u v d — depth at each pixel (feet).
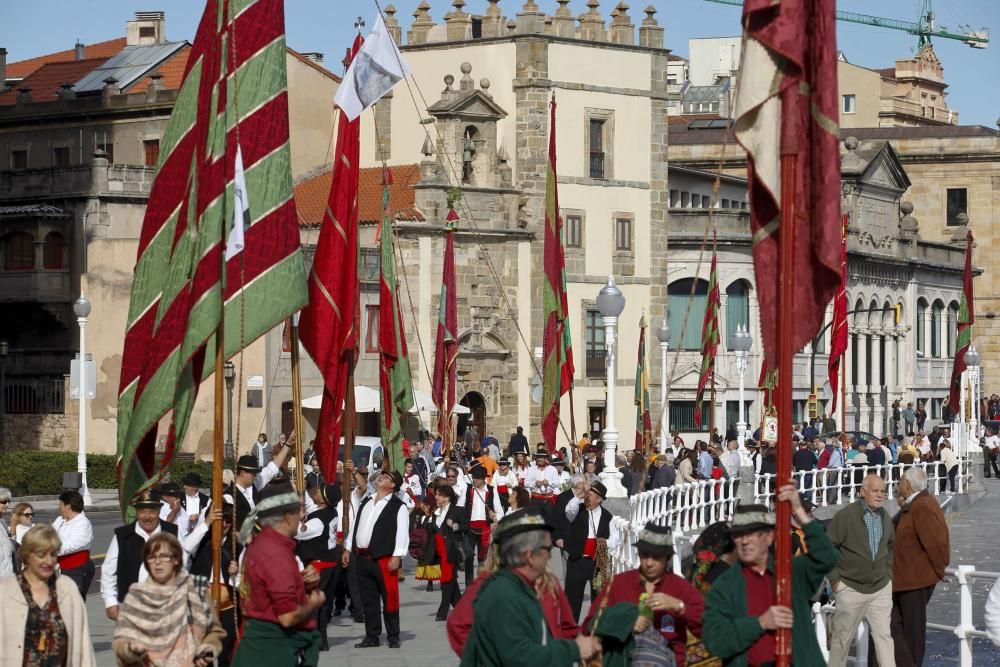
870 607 80.12
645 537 55.01
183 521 83.97
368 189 319.06
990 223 528.22
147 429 72.54
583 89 338.75
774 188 50.49
